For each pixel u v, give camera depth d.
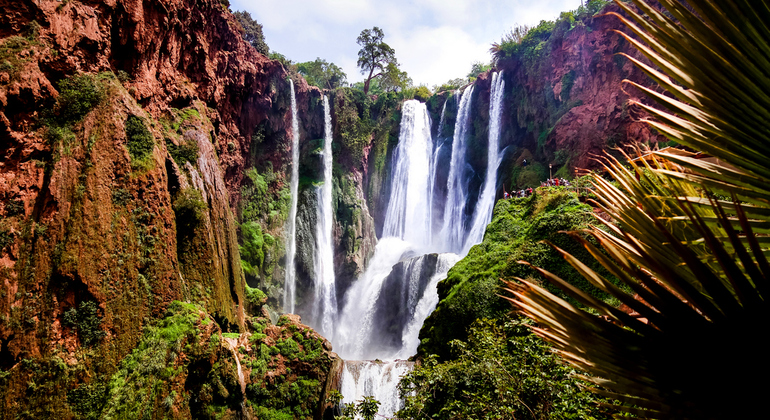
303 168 46.62
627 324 1.92
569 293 2.08
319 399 22.98
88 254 18.03
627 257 2.08
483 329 13.94
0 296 15.80
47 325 16.59
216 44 33.66
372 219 50.47
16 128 17.50
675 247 1.85
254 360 23.12
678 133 1.93
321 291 44.06
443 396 12.87
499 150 47.41
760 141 1.70
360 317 43.28
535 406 9.27
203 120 29.17
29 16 18.47
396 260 47.69
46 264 17.05
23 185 17.16
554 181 29.50
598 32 35.97
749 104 1.67
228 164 34.84
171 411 18.25
